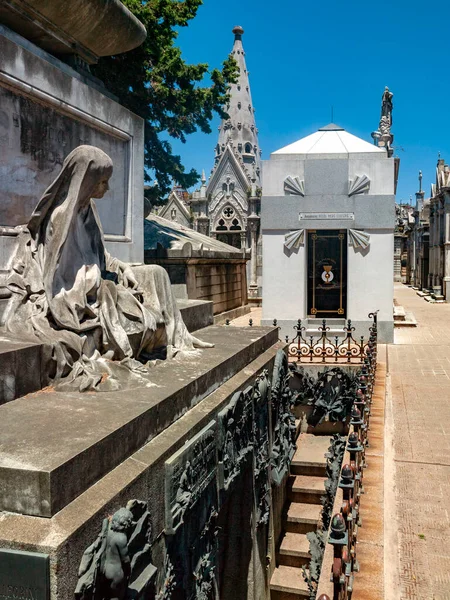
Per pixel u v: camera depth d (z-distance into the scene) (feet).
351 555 14.74
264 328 28.02
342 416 36.24
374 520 17.43
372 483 19.92
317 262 45.91
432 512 18.25
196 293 55.42
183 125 61.98
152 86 57.41
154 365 17.76
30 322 15.80
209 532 16.07
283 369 26.71
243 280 75.61
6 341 14.83
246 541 20.90
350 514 14.48
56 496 9.61
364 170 44.55
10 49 17.83
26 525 9.29
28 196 19.17
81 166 16.48
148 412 13.12
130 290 19.20
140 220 27.17
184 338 20.45
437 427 26.53
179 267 53.01
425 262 136.26
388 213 44.47
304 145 46.42
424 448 23.88
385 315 45.75
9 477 9.61
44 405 13.33
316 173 44.88
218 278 63.52
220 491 16.83
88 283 16.81
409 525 17.42
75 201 16.67
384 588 14.02
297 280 45.62
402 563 15.26
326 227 45.09
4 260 17.29
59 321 15.55
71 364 15.34
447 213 104.27
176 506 13.10
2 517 9.52
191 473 14.08
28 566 8.77
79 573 9.37
